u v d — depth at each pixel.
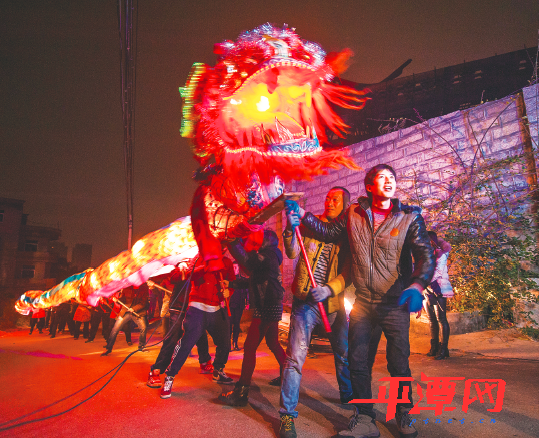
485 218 6.64
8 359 6.34
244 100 2.44
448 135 7.55
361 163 9.35
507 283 6.03
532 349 4.79
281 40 2.29
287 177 2.75
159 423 2.85
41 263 46.47
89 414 3.09
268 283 3.41
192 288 3.84
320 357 5.30
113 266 5.21
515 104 6.61
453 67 22.25
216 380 4.13
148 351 7.40
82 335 12.00
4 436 2.68
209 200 2.97
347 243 2.89
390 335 2.53
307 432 2.60
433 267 2.35
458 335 5.75
